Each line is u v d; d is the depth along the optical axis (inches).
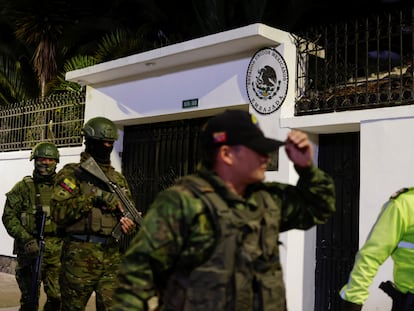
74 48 611.5
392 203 109.5
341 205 229.1
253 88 244.5
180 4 621.9
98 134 175.3
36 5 524.1
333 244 229.9
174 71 284.2
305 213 94.9
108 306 171.6
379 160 201.0
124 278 80.5
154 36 620.1
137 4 625.0
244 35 229.1
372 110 204.4
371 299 193.8
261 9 542.0
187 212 80.2
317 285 232.7
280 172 230.2
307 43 237.6
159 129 309.3
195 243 80.3
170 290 82.5
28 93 622.2
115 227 174.2
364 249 109.3
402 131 196.1
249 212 83.6
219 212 80.5
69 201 166.4
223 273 79.3
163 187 301.7
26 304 215.5
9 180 397.7
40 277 209.0
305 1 559.5
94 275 170.9
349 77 232.8
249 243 81.7
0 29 645.9
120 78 313.9
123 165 325.7
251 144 83.5
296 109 233.5
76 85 435.8
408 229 107.6
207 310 78.9
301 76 237.3
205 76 268.2
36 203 220.1
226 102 257.0
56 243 220.7
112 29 609.9
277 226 87.4
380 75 231.6
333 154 234.5
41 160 223.8
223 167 85.4
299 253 228.1
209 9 546.9
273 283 84.0
